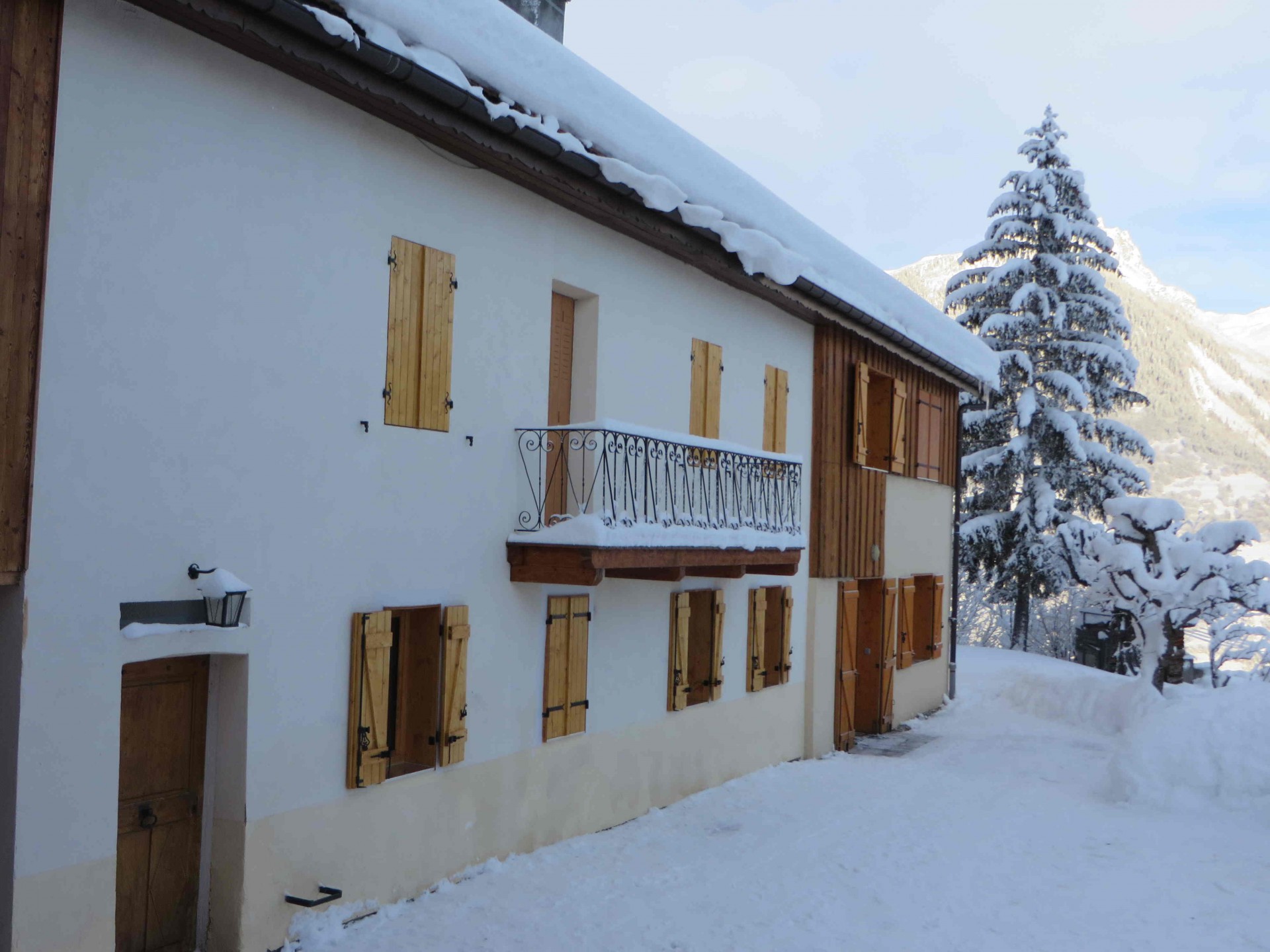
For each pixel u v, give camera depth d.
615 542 8.16
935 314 16.59
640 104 9.34
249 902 6.27
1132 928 7.48
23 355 5.07
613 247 9.75
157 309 5.73
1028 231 27.70
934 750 14.66
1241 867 9.00
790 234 12.02
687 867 8.63
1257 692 11.93
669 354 10.60
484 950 6.65
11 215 5.00
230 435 6.16
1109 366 26.66
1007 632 28.62
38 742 5.12
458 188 7.91
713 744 11.48
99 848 5.39
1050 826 10.34
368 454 7.12
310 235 6.68
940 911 7.76
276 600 6.46
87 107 5.38
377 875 7.17
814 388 13.77
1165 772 11.35
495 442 8.28
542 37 8.09
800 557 11.55
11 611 5.12
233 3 5.62
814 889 8.19
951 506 19.17
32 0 5.09
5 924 5.02
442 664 7.66
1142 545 16.11
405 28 6.70
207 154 6.01
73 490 5.31
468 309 8.00
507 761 8.41
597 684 9.55
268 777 6.40
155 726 6.15
